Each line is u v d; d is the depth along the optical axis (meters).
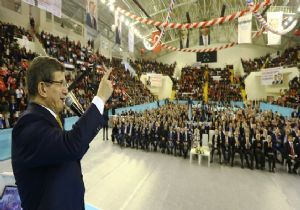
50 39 15.64
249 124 10.60
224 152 8.45
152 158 8.86
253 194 5.88
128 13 9.08
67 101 1.34
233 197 5.66
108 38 27.80
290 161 7.60
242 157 8.10
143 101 24.09
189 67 34.81
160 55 37.56
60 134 0.99
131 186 6.10
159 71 33.62
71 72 15.16
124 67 27.75
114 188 5.93
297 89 20.06
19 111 9.92
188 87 31.25
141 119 10.74
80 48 18.56
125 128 10.55
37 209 0.99
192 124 10.97
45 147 0.95
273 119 11.34
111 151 9.68
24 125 1.02
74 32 21.23
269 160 7.75
